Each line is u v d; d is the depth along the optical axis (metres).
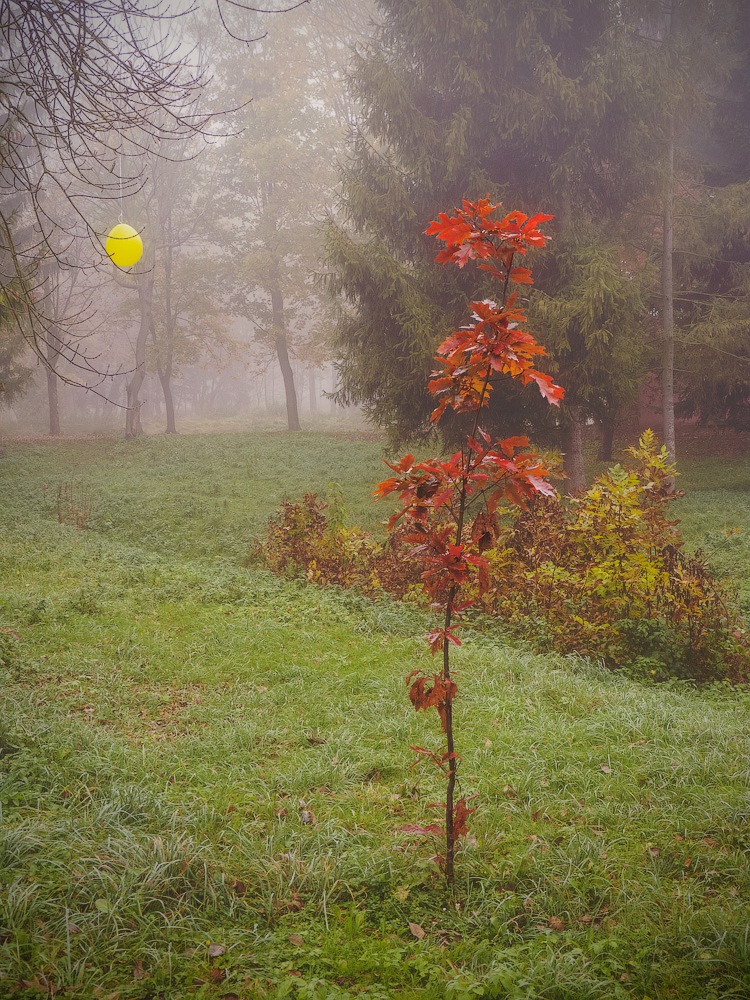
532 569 9.73
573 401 16.20
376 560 11.59
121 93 4.86
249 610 9.86
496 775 5.20
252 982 3.04
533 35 15.57
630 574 8.62
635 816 4.55
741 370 19.47
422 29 15.85
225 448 30.48
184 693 6.91
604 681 7.84
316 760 5.35
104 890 3.47
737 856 4.00
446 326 15.84
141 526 17.38
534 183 16.73
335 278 17.11
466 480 3.61
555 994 3.04
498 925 3.52
